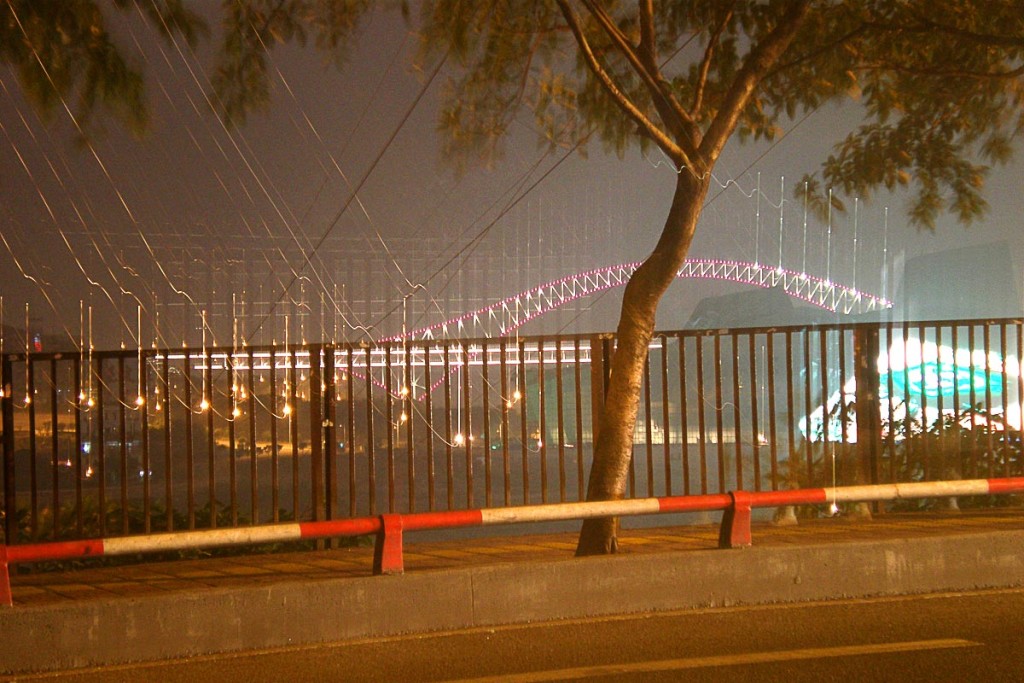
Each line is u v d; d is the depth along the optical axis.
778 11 10.09
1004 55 10.80
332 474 8.65
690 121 8.25
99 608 6.07
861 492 7.67
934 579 7.77
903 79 11.18
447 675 5.77
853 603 7.36
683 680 5.56
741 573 7.39
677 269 8.07
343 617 6.57
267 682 5.70
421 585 6.75
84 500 9.47
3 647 5.86
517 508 7.01
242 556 8.53
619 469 8.00
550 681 5.59
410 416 8.41
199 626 6.27
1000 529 8.51
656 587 7.23
